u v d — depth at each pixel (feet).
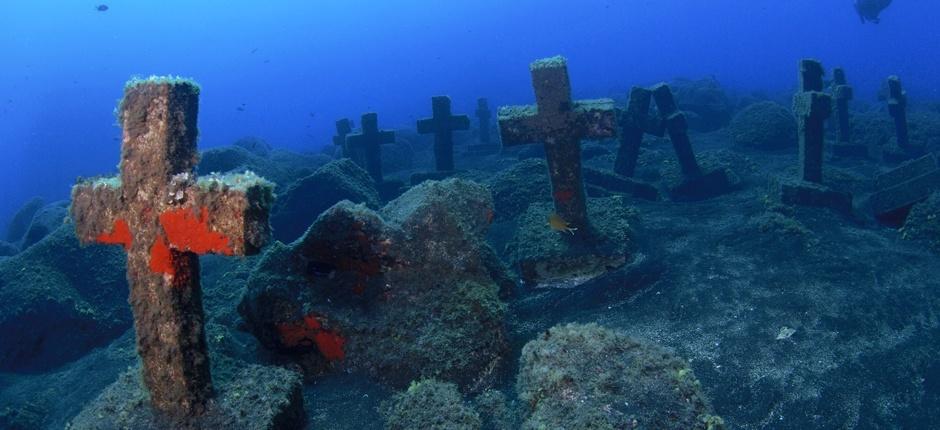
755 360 17.30
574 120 23.39
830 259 23.21
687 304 20.81
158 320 12.13
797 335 18.30
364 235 18.56
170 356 12.31
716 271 23.07
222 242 10.89
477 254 19.72
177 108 11.60
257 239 10.80
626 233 25.95
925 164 30.63
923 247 24.02
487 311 18.19
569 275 24.21
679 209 31.94
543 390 12.53
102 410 13.21
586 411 11.44
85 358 24.16
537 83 23.43
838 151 44.91
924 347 17.16
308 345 18.24
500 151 65.57
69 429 12.91
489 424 15.06
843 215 28.99
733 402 15.70
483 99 72.33
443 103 43.88
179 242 11.35
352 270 18.86
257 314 18.08
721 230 27.48
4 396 22.20
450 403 14.85
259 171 44.55
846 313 19.25
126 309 28.07
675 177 36.94
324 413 15.99
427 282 18.75
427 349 17.33
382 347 17.60
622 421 11.12
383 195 44.62
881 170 40.16
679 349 18.25
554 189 24.59
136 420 12.70
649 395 11.89
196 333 12.48
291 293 18.11
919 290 20.27
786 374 16.56
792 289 21.03
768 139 49.01
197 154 11.98
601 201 29.99
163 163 11.39
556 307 22.16
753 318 19.49
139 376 14.34
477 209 21.22
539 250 24.67
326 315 17.83
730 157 40.81
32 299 26.13
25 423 19.39
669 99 35.78
